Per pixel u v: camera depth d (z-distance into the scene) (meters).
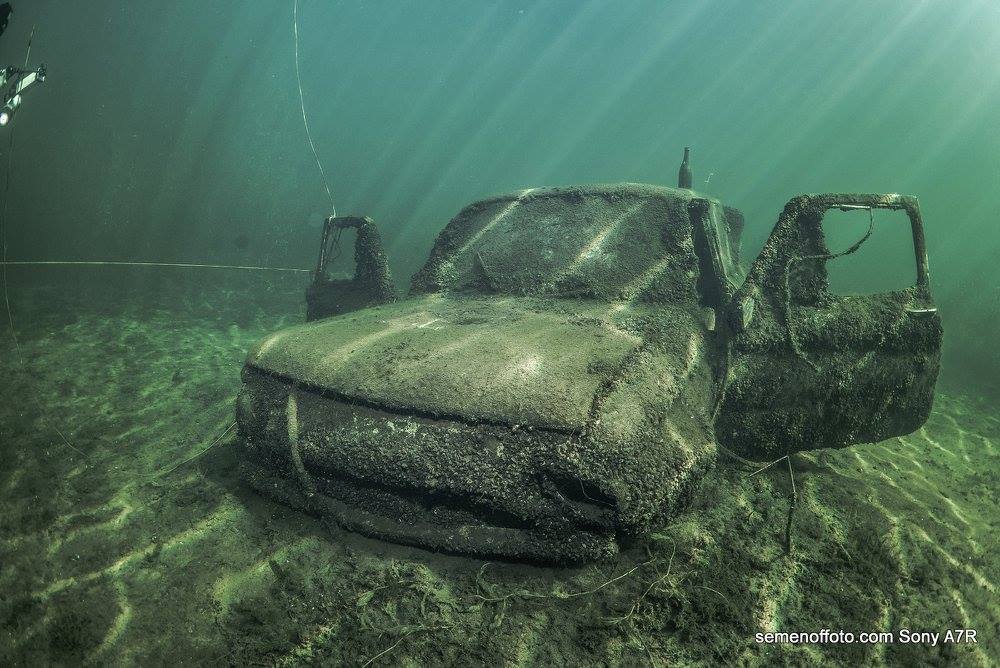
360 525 1.88
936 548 2.17
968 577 1.99
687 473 1.78
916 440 3.54
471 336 2.13
